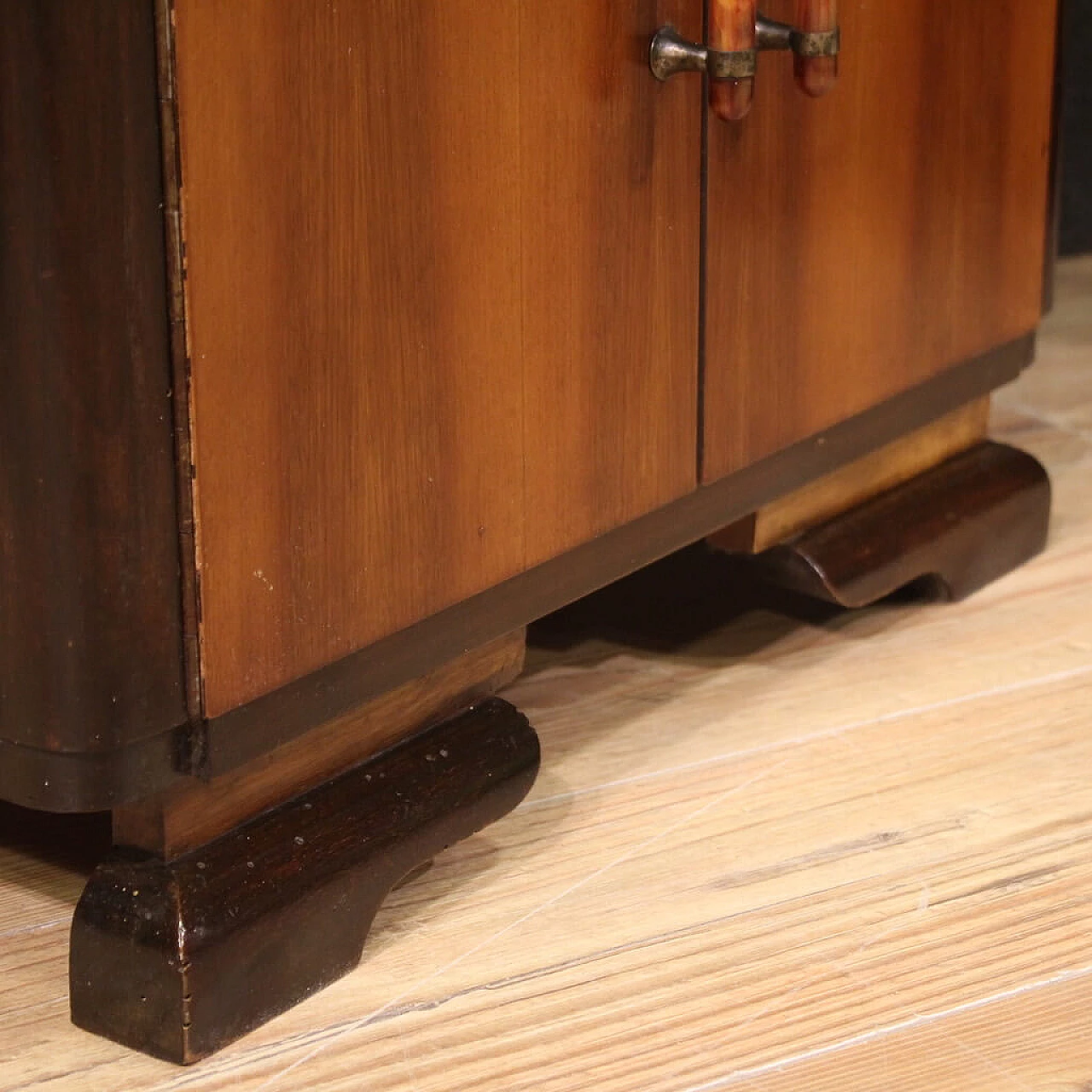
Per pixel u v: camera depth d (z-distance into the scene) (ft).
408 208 2.33
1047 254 3.89
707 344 2.92
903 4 3.16
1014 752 3.21
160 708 2.24
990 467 3.91
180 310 2.10
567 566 2.79
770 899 2.78
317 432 2.30
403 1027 2.48
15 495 2.11
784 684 3.47
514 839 2.94
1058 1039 2.46
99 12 1.94
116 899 2.39
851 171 3.15
